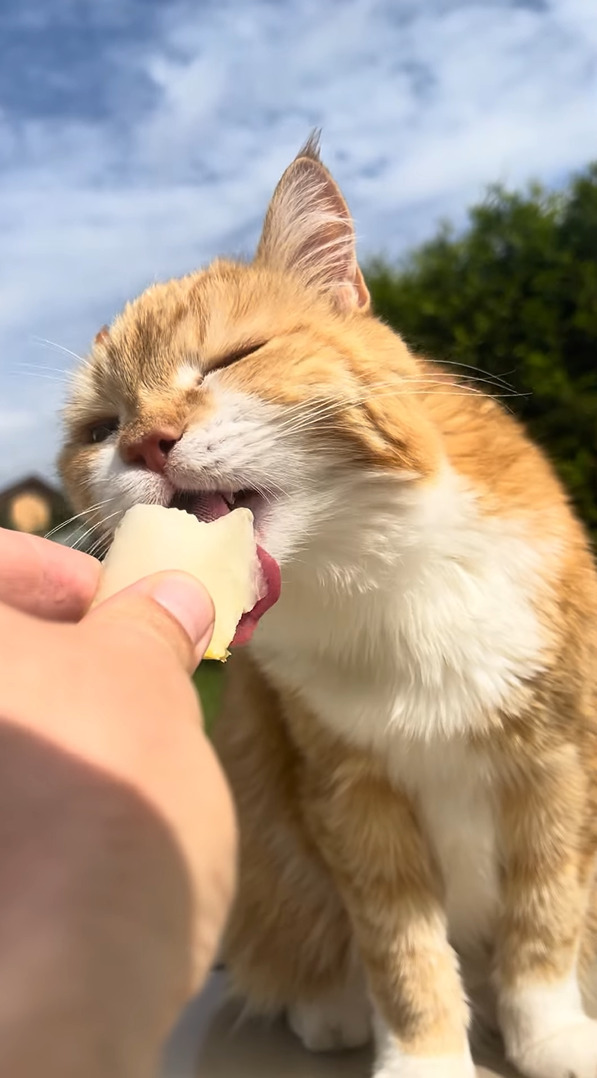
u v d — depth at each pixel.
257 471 0.25
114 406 0.28
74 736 0.09
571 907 0.26
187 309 0.28
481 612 0.25
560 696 0.25
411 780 0.26
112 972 0.08
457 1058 0.25
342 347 0.26
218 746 0.32
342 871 0.27
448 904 0.28
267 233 0.32
